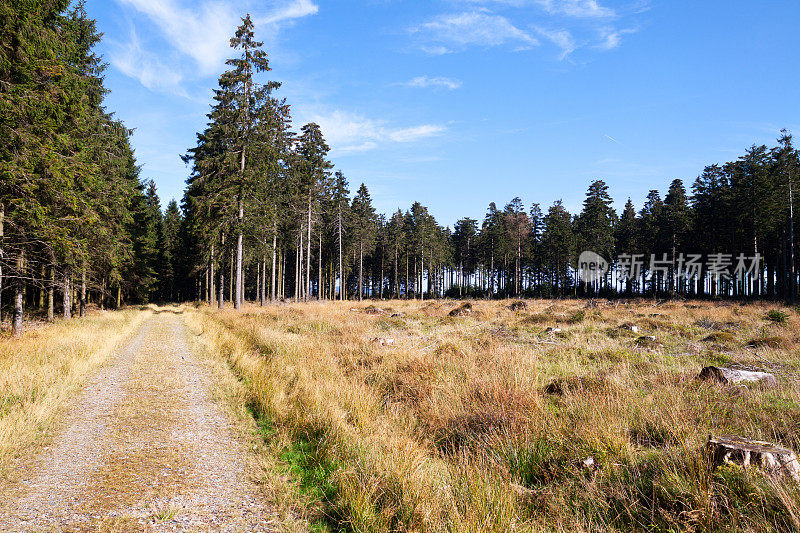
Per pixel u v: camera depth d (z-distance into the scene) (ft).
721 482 11.75
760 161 133.90
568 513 11.98
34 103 37.17
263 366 31.55
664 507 11.69
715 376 24.76
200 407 23.47
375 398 23.80
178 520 12.15
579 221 208.95
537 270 229.04
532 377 24.56
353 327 54.08
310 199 127.03
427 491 13.00
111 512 12.47
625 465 13.89
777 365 30.27
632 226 200.54
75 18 61.41
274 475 15.19
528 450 16.19
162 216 176.96
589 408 18.97
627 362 30.58
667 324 59.21
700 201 160.66
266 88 87.81
